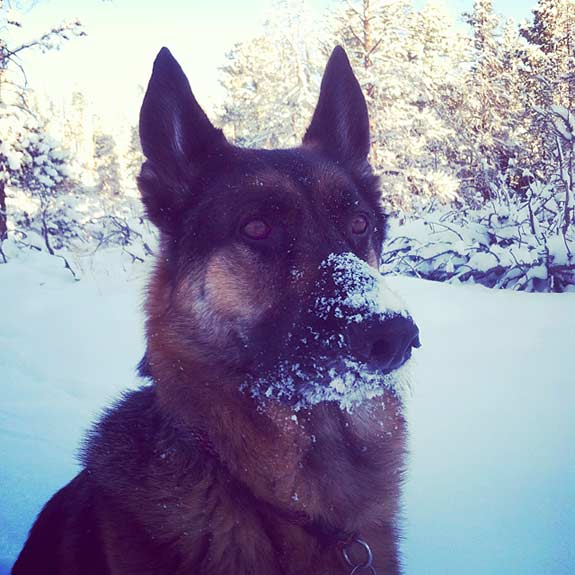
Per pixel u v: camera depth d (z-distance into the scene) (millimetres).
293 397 499
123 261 2551
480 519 659
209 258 536
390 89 4309
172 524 469
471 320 1523
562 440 816
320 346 482
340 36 4477
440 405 978
